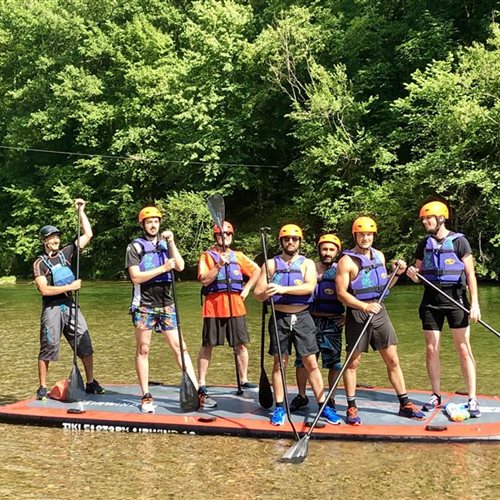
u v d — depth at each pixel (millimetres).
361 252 6020
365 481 4766
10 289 26141
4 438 5910
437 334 6332
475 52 22469
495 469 4953
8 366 9344
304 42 28422
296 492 4590
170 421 6078
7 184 38562
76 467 5141
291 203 31500
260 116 31531
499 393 7344
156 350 10555
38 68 36688
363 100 28500
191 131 31516
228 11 32469
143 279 6348
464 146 21844
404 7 29312
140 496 4562
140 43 34906
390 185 24500
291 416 6203
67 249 7242
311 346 5949
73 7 37938
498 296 18094
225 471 5012
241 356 7379
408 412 6109
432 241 6281
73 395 6801
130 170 33312
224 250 6898
